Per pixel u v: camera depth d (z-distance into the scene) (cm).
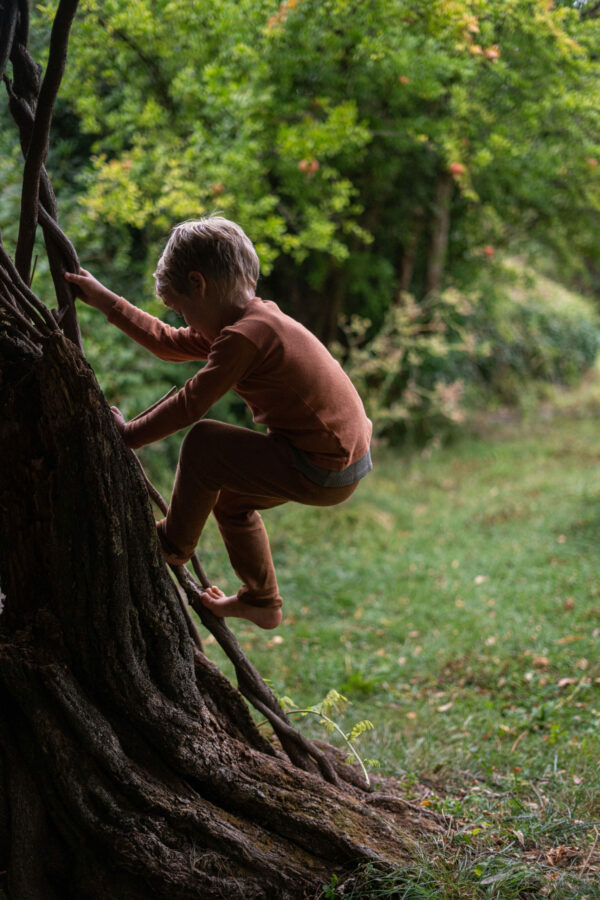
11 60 273
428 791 368
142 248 854
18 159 628
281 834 268
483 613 676
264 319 246
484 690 546
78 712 244
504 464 1215
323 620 699
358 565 814
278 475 253
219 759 268
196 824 250
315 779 290
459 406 1392
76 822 241
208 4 553
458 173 714
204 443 254
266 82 662
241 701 301
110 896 240
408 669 588
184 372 898
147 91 673
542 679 541
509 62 584
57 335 232
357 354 1108
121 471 244
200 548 804
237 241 250
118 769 245
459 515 977
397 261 1291
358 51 617
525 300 1684
